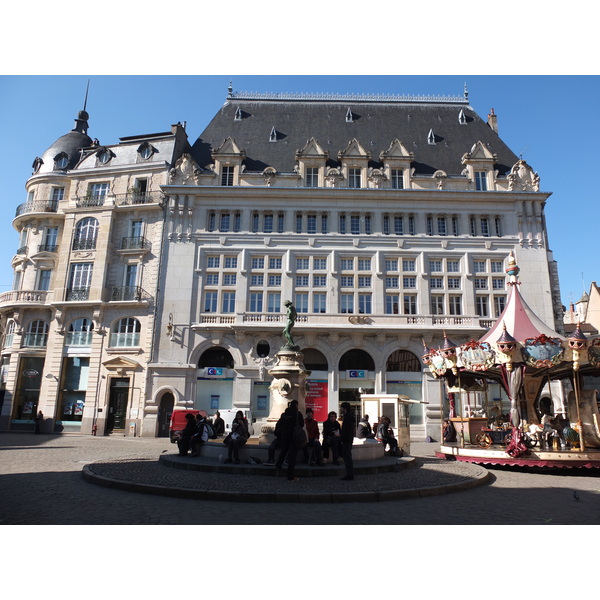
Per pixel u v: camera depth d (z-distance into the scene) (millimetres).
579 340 15359
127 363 31094
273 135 37625
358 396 30594
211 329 31203
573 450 15469
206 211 33688
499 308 32219
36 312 33875
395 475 11938
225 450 13281
